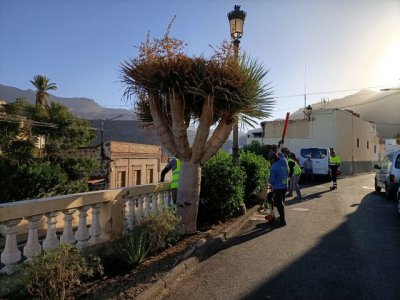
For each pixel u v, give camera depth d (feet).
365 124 150.10
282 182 30.27
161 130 25.00
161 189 26.81
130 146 112.47
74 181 80.48
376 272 18.58
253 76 23.71
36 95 139.64
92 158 93.40
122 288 15.23
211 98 22.82
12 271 14.14
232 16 35.76
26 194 57.41
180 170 25.26
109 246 19.48
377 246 23.71
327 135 113.91
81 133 94.68
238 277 17.79
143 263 18.75
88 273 14.98
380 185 55.26
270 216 31.32
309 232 27.73
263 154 77.77
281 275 18.07
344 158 119.44
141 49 22.97
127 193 22.03
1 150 81.66
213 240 23.03
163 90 23.18
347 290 16.24
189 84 22.50
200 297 15.44
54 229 16.61
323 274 18.24
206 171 29.14
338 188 65.36
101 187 97.25
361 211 38.45
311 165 77.10
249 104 23.67
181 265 18.07
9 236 14.33
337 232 27.81
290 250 22.61
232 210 30.53
